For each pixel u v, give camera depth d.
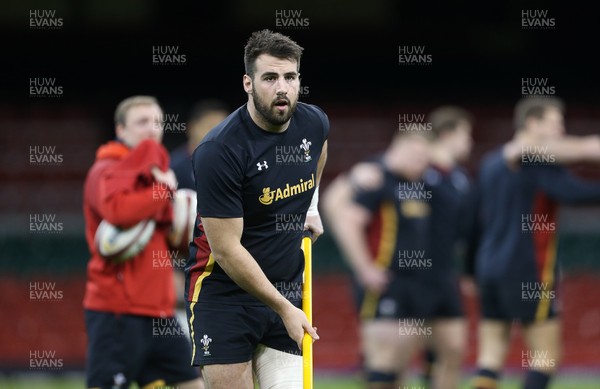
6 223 55.41
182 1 78.25
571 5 78.56
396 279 27.28
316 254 54.94
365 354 28.00
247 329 16.78
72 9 77.44
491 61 81.31
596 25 78.75
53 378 43.19
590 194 26.62
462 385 37.47
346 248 27.39
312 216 18.20
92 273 21.12
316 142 16.86
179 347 21.52
